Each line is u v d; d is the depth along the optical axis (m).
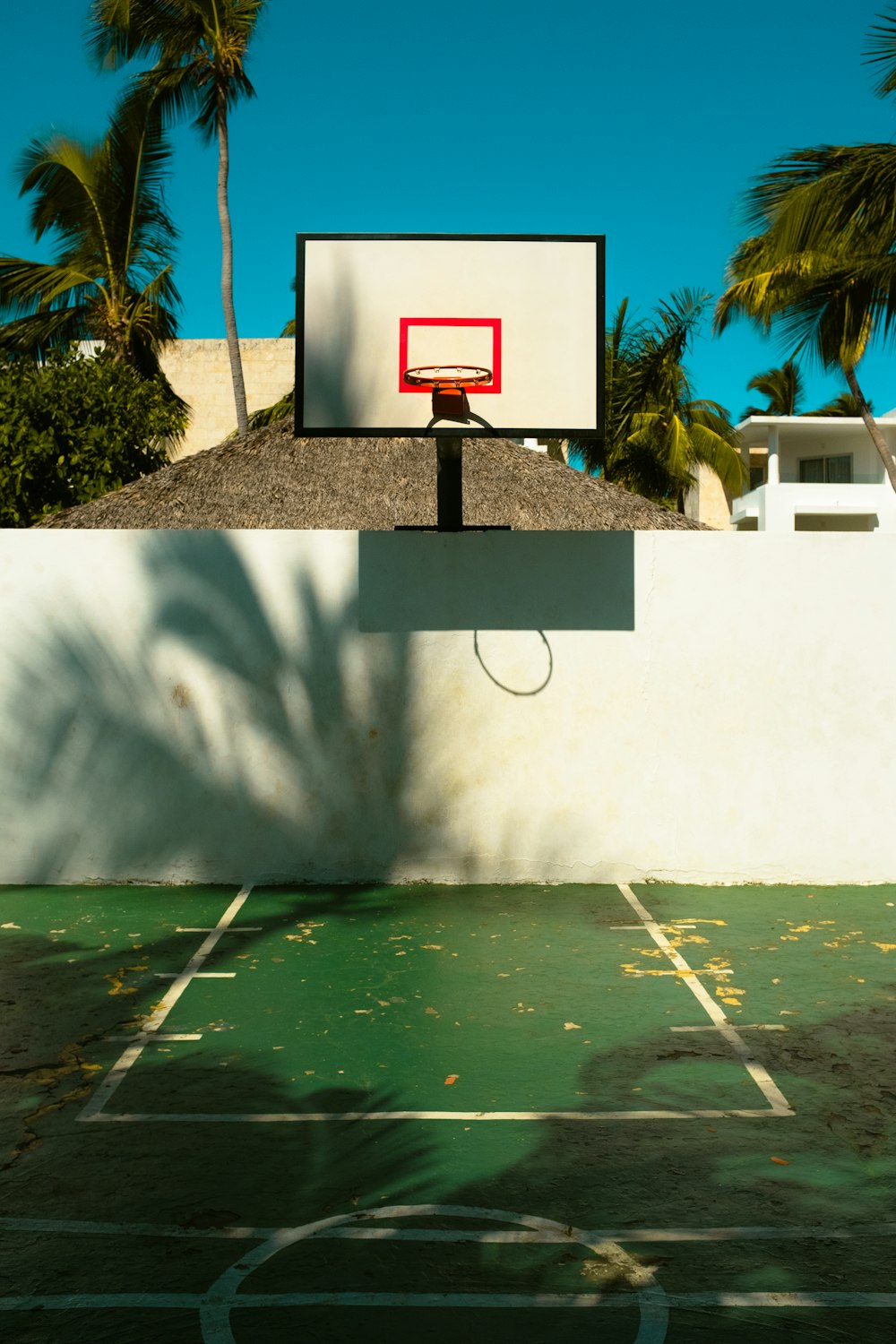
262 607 7.56
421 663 7.56
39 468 16.81
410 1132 4.08
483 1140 4.02
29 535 7.57
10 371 17.31
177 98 20.23
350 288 7.50
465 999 5.45
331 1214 3.51
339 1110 4.26
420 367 7.47
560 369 7.47
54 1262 3.26
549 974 5.80
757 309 15.52
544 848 7.60
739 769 7.58
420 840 7.61
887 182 13.30
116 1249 3.32
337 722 7.57
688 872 7.60
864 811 7.59
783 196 14.24
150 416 17.67
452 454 7.62
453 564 7.55
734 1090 4.42
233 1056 4.77
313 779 7.60
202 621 7.57
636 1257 3.28
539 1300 3.08
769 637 7.56
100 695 7.60
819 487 34.91
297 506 12.00
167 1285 3.14
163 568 7.57
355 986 5.64
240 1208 3.55
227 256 19.59
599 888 7.50
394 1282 3.16
